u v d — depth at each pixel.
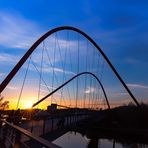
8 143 10.53
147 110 108.94
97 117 102.25
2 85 31.27
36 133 24.61
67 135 64.88
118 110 114.81
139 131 88.31
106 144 71.38
